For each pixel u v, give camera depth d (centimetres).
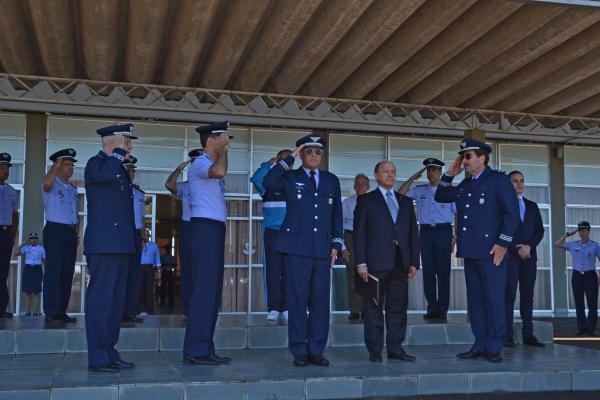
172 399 446
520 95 1078
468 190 598
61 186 705
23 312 1107
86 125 1155
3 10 766
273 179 544
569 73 952
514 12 795
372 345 566
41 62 980
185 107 1075
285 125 1227
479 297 591
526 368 535
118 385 439
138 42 843
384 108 1102
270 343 647
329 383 476
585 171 1393
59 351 597
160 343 621
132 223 518
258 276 1226
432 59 899
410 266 582
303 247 536
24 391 424
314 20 820
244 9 762
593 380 532
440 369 523
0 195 779
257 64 937
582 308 1007
